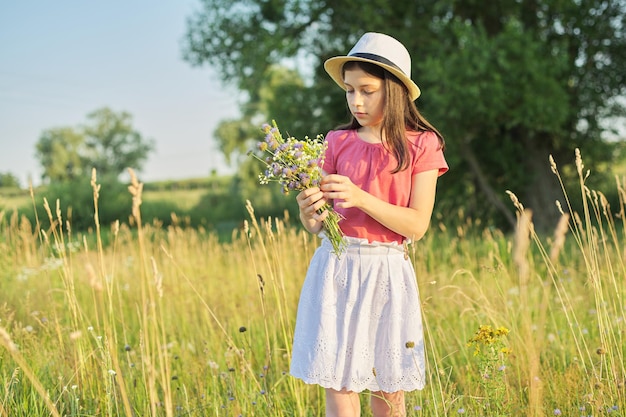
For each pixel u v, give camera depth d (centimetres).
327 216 236
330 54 1314
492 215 1288
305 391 331
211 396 319
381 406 254
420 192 246
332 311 239
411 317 239
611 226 352
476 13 1236
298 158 228
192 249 682
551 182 1255
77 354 322
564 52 1098
